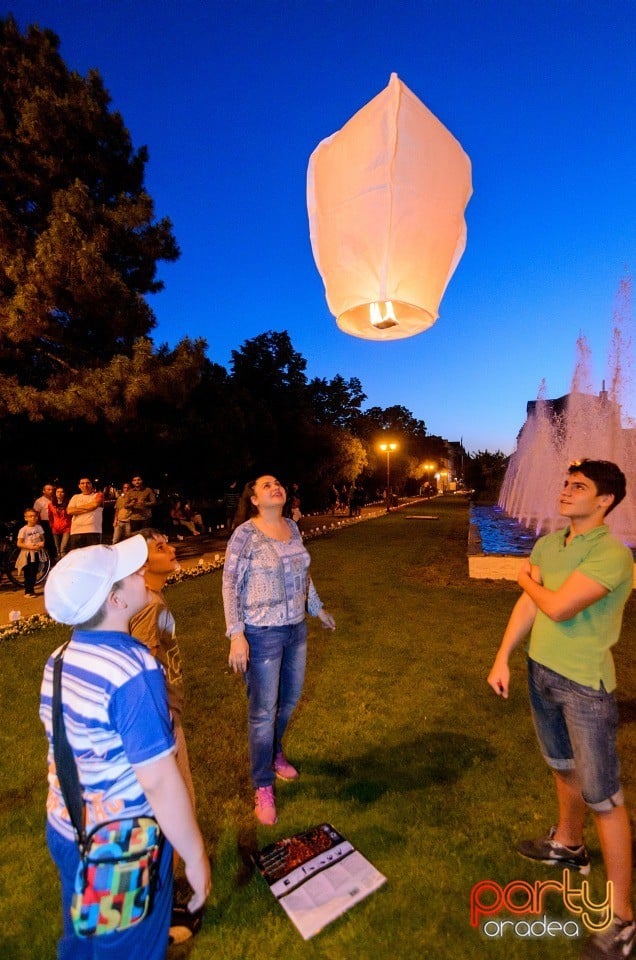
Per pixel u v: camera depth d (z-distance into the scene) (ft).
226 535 59.16
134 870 4.38
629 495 40.11
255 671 9.48
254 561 9.51
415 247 4.81
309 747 12.00
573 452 52.47
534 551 8.10
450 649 18.65
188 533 59.93
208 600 26.27
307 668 16.85
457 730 12.71
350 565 36.55
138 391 41.60
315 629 21.12
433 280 5.03
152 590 7.57
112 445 50.49
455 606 24.72
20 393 40.47
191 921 7.18
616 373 47.50
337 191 4.91
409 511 103.19
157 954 4.62
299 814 9.69
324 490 101.76
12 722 13.34
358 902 7.68
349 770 11.09
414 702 14.30
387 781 10.64
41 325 40.81
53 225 40.09
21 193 44.83
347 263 5.00
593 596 6.67
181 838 4.41
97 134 47.67
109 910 4.31
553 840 8.41
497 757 11.48
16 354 43.65
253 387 93.81
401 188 4.60
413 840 8.93
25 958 6.89
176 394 45.14
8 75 45.06
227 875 8.23
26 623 22.07
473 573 31.22
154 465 56.24
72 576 4.54
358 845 8.85
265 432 79.82
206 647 19.15
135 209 46.09
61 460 51.80
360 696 14.71
